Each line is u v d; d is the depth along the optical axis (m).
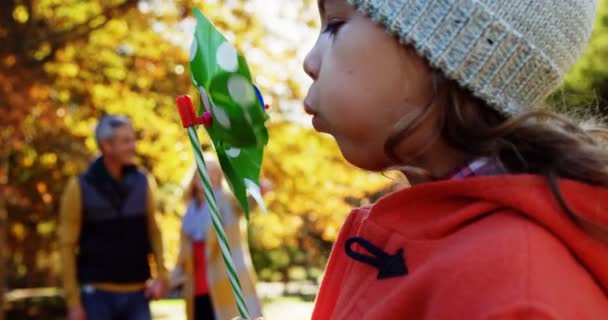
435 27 1.21
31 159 10.30
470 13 1.21
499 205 1.17
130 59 8.49
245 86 1.33
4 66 7.34
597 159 1.20
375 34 1.25
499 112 1.26
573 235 1.13
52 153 9.88
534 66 1.25
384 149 1.25
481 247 1.09
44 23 8.41
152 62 8.12
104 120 4.40
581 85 5.81
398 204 1.27
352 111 1.26
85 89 8.50
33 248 12.80
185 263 4.91
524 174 1.18
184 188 5.34
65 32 7.73
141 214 4.38
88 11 8.29
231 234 4.55
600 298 1.09
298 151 7.64
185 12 7.55
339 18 1.31
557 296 1.02
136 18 7.84
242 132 1.34
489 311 1.01
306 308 11.48
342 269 1.49
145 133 8.54
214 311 4.60
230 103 1.34
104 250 4.28
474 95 1.23
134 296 4.36
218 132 1.39
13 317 12.91
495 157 1.23
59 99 8.70
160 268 4.48
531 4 1.24
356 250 1.39
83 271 4.29
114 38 8.20
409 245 1.21
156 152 8.55
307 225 8.52
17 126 7.54
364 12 1.24
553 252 1.09
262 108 1.33
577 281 1.07
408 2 1.22
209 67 1.38
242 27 7.42
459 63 1.22
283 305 12.46
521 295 1.01
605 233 1.12
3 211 8.63
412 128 1.22
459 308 1.05
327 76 1.29
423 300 1.12
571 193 1.17
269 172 7.71
